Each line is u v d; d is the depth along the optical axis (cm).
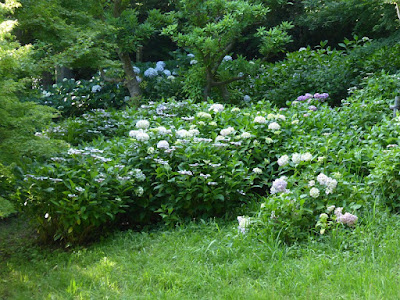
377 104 745
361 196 492
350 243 443
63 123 762
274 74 1141
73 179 520
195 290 393
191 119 717
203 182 554
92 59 714
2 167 414
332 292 366
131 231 538
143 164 577
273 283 392
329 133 669
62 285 414
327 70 1077
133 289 400
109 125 796
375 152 577
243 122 705
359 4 1240
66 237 529
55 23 638
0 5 424
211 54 1006
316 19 1447
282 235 464
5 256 504
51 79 1476
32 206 525
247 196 588
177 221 553
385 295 348
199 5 995
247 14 984
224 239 479
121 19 1020
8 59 402
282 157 566
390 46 1085
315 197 482
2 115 408
